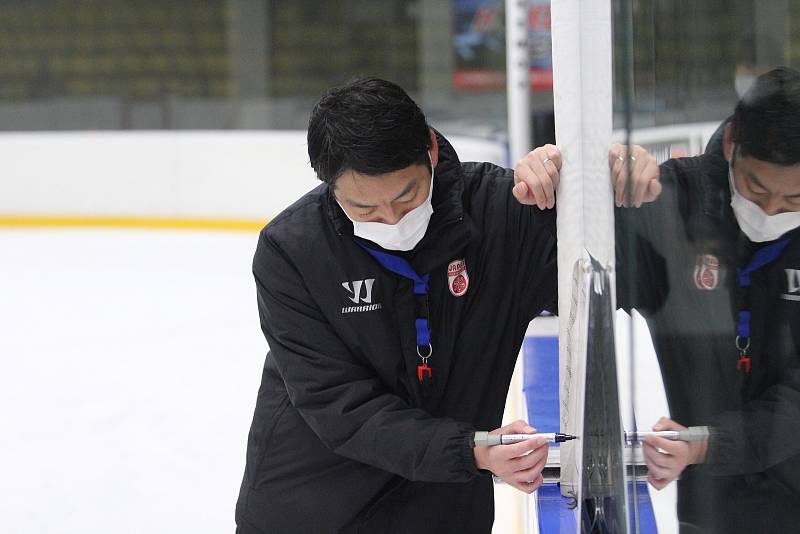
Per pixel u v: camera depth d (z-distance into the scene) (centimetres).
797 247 118
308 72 1769
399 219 208
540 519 223
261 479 243
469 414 236
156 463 596
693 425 143
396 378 228
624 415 164
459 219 216
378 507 238
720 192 125
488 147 1256
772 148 116
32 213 1555
